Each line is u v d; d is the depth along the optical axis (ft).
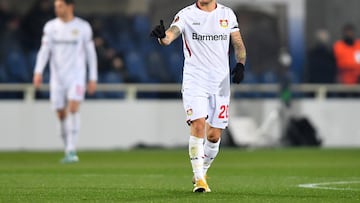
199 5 103.96
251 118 249.14
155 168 163.32
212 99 104.32
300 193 104.73
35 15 266.36
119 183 122.21
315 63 269.03
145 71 264.72
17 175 141.18
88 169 159.53
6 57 262.88
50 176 138.62
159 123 242.37
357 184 121.08
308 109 250.98
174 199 95.30
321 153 219.61
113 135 239.91
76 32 184.96
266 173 150.20
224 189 111.14
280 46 267.18
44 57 185.16
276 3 267.59
